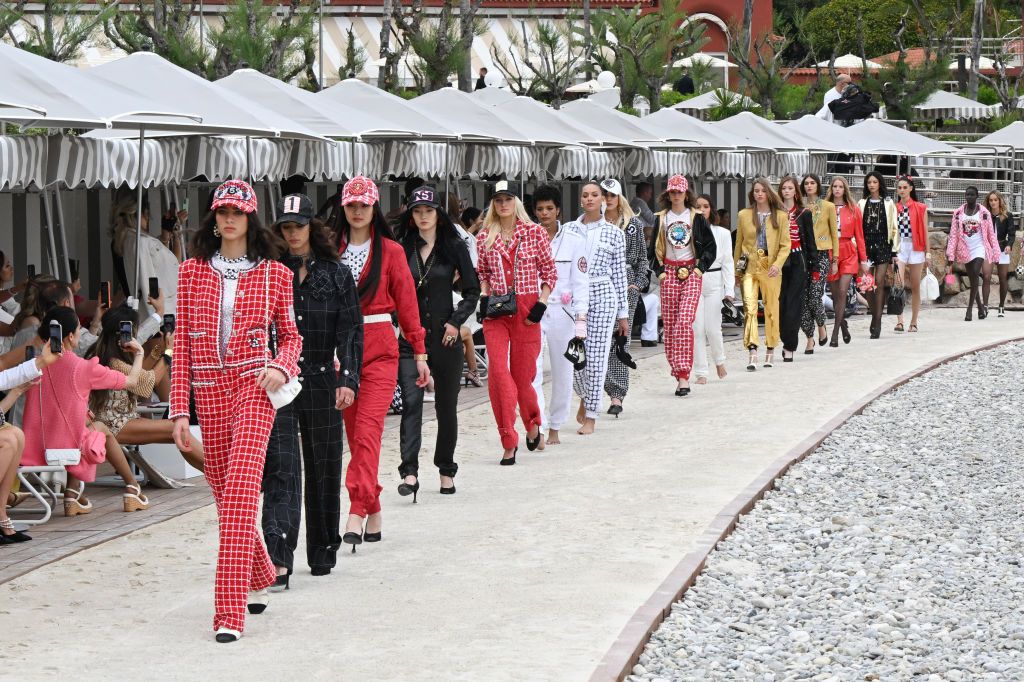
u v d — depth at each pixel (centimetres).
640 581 1016
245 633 892
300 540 1159
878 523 1307
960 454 1648
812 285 2459
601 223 1669
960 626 1006
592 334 1655
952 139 5278
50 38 2847
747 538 1204
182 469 1410
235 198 884
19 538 1147
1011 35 7138
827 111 4172
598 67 4722
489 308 1444
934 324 3069
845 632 980
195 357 895
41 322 1234
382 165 2092
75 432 1215
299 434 1015
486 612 937
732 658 903
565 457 1525
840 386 2055
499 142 2189
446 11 3491
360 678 804
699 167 2964
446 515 1241
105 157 1546
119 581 1023
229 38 3178
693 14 7388
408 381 1282
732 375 2208
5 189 1658
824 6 8344
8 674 809
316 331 998
